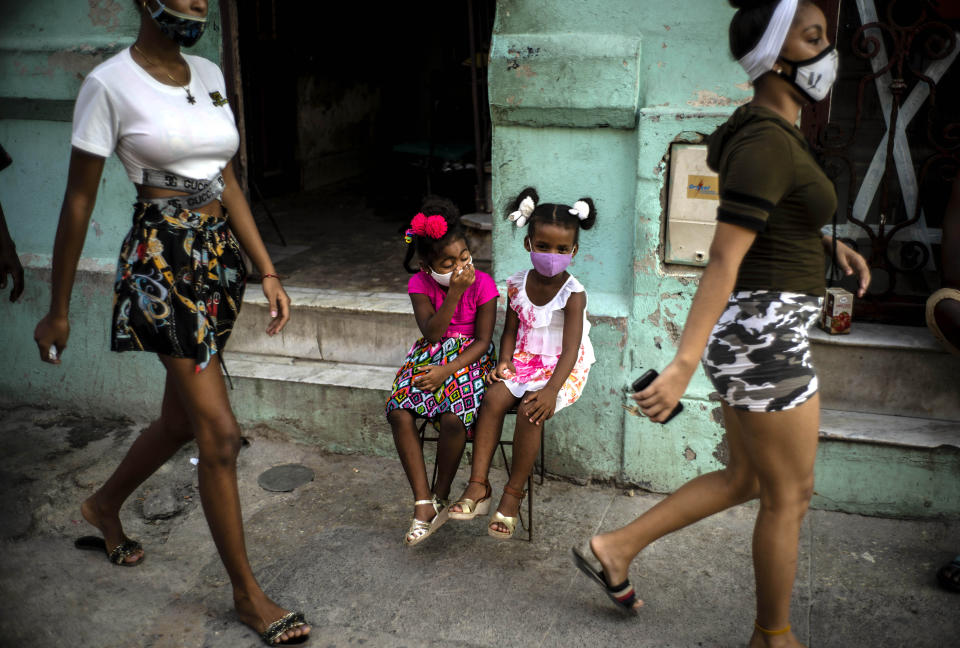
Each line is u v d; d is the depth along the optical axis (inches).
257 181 260.4
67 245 93.4
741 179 73.7
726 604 104.1
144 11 89.4
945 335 105.8
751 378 81.7
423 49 311.1
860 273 90.7
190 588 109.9
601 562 98.3
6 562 115.0
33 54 143.0
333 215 239.8
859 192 127.3
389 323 146.7
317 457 143.5
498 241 129.9
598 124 119.6
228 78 150.6
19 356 158.9
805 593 105.1
